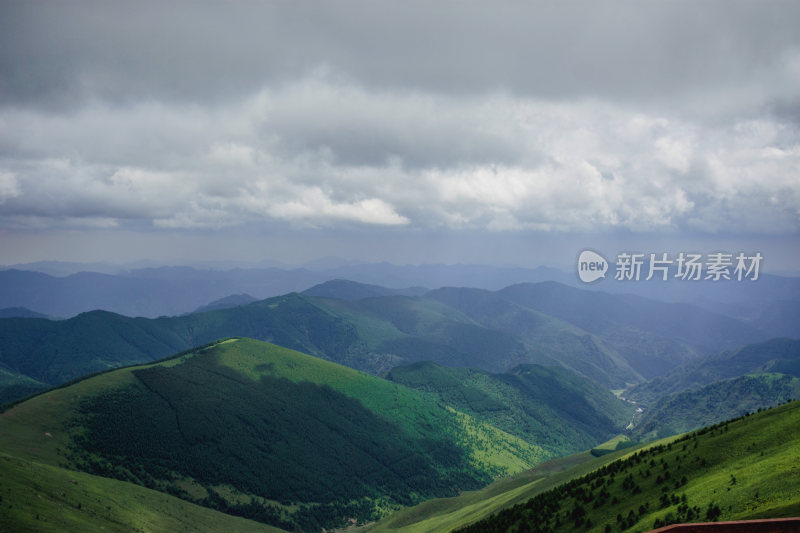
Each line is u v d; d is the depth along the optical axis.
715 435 137.25
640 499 121.06
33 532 156.88
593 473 158.12
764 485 98.06
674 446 145.88
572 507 133.62
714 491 106.56
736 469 113.38
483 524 153.62
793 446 111.19
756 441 122.12
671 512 105.69
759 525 72.69
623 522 112.62
